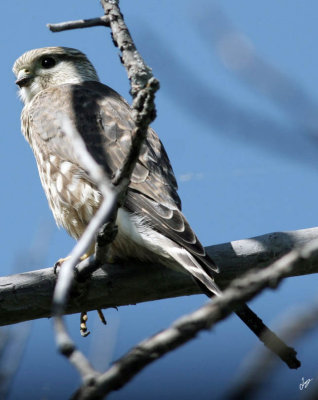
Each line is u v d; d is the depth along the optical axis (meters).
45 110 9.28
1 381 4.54
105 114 9.02
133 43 6.56
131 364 3.88
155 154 8.51
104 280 7.46
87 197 8.30
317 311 3.34
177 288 7.53
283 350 5.06
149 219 7.59
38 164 9.08
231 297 3.87
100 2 6.91
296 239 7.44
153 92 4.91
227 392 3.26
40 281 7.16
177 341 3.90
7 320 7.28
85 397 3.83
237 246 7.49
